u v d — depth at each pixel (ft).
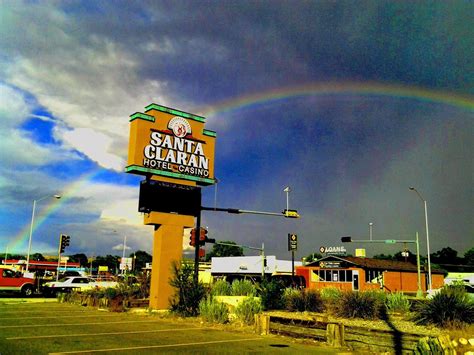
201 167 88.12
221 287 88.07
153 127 82.84
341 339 42.39
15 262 298.35
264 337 48.47
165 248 79.71
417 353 32.78
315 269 202.08
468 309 47.85
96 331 51.72
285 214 98.73
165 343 43.88
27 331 50.47
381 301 60.90
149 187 78.38
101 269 352.69
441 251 386.32
